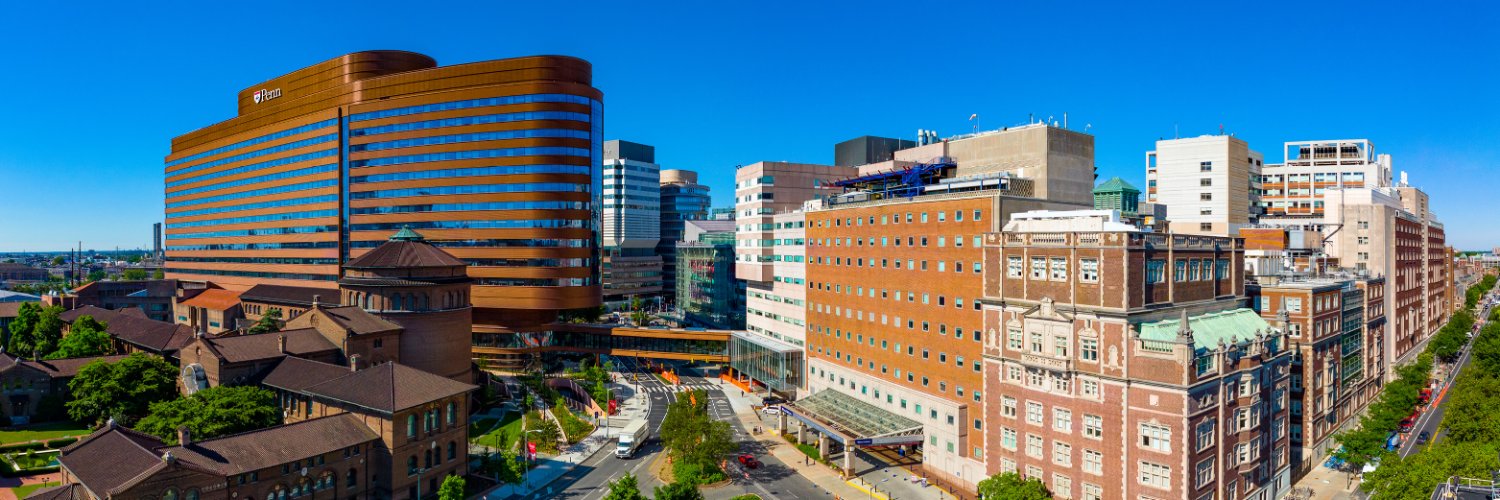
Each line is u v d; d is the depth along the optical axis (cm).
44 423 10800
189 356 10594
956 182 10731
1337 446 10156
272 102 19562
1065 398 7869
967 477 9300
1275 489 8656
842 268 12138
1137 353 7344
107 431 7394
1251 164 16312
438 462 8850
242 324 16500
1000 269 8594
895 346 10856
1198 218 14988
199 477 6812
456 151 16525
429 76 16812
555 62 16262
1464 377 10775
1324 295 9906
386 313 12038
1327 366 10025
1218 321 8294
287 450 7569
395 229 17025
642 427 11606
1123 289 7394
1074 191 11975
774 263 14738
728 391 14912
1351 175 16938
